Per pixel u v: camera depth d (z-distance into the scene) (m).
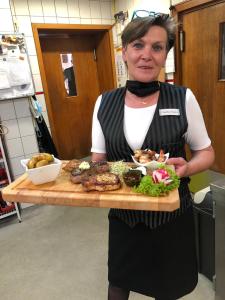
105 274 1.74
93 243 2.07
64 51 3.59
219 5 2.33
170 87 0.93
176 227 0.95
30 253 2.01
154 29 0.81
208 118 2.75
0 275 1.81
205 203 1.42
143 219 0.93
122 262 1.03
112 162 1.01
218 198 1.11
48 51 3.46
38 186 0.94
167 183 0.79
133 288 1.06
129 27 0.83
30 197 0.87
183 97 0.89
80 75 3.82
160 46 0.84
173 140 0.89
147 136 0.90
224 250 1.18
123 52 0.91
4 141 2.43
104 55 3.76
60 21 3.21
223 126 2.62
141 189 0.80
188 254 1.00
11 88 2.36
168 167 0.83
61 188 0.91
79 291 1.62
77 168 1.01
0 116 2.39
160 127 0.88
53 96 3.60
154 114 0.90
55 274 1.77
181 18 2.69
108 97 1.01
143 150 0.90
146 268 0.99
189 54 2.74
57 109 3.68
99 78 4.02
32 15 3.02
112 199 0.79
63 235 2.21
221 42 2.42
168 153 0.90
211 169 2.87
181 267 0.99
